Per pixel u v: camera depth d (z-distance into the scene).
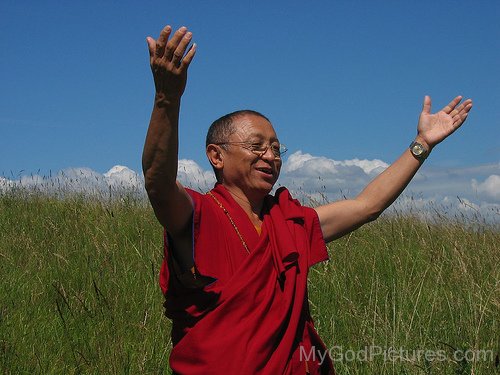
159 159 2.60
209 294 2.80
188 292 2.83
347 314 5.66
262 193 3.09
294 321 2.81
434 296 5.74
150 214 9.50
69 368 4.80
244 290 2.79
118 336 5.11
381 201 3.46
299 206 3.19
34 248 7.72
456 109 3.54
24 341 5.16
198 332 2.76
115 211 9.45
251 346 2.73
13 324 5.45
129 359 4.82
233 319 2.78
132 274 6.85
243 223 2.96
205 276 2.79
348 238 7.84
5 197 10.55
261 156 3.06
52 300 6.12
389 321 5.36
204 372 2.74
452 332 5.27
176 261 2.87
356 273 6.87
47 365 4.79
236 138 3.08
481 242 7.96
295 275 2.88
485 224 8.71
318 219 3.18
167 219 2.79
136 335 5.29
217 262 2.89
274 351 2.79
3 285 6.43
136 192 10.53
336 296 6.14
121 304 5.89
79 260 7.30
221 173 3.17
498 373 4.59
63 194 10.73
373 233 8.56
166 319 5.68
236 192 3.10
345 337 5.36
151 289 6.30
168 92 2.51
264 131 3.09
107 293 6.18
